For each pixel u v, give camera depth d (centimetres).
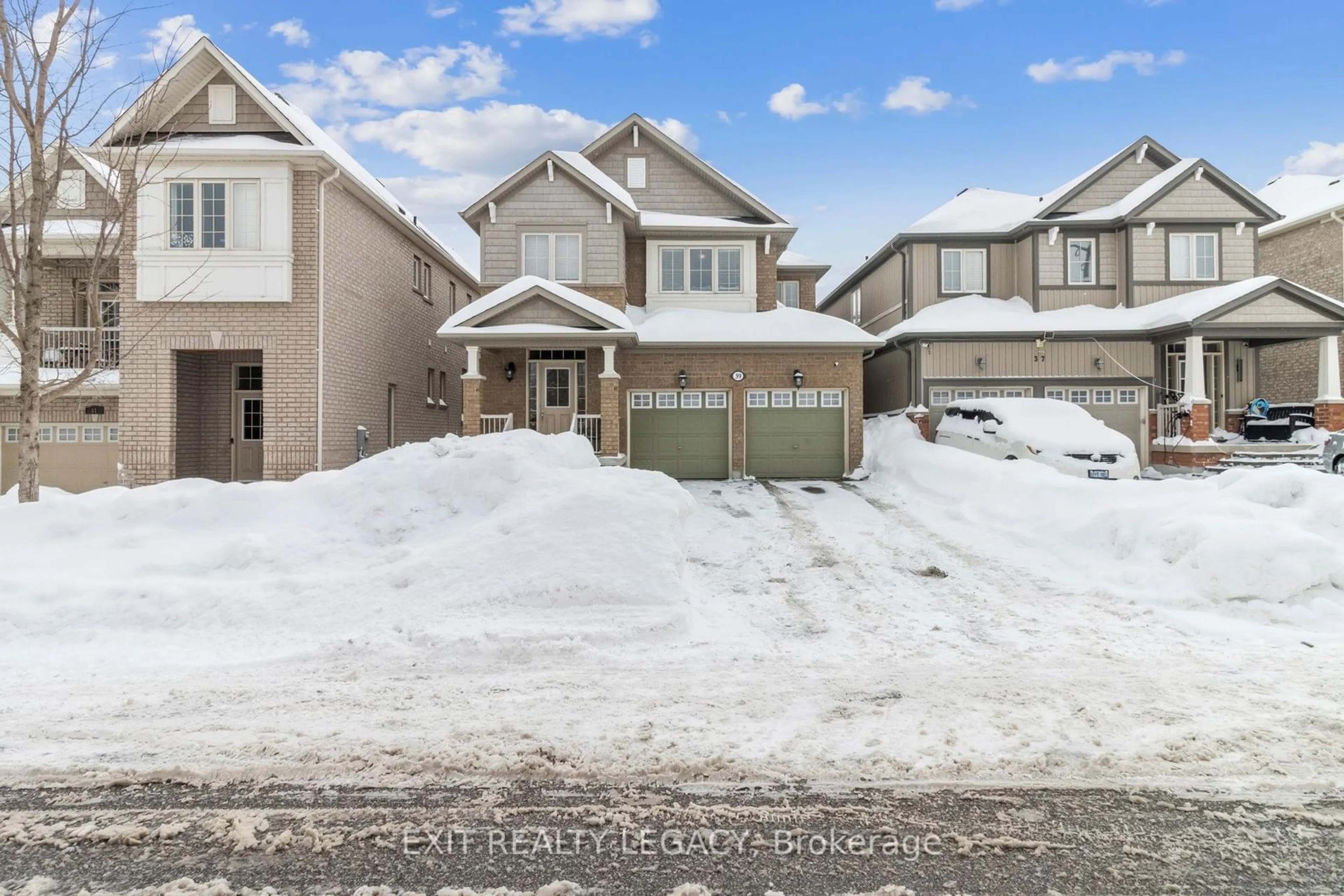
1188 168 2094
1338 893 344
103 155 1523
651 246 2097
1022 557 1133
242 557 889
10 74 977
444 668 667
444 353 2497
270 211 1580
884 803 424
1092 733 516
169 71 1422
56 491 1133
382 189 2023
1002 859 371
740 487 1758
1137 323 2023
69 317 1834
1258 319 1847
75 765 466
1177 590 904
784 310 2114
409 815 411
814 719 539
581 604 805
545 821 405
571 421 1912
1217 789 441
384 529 962
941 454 1677
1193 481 1175
